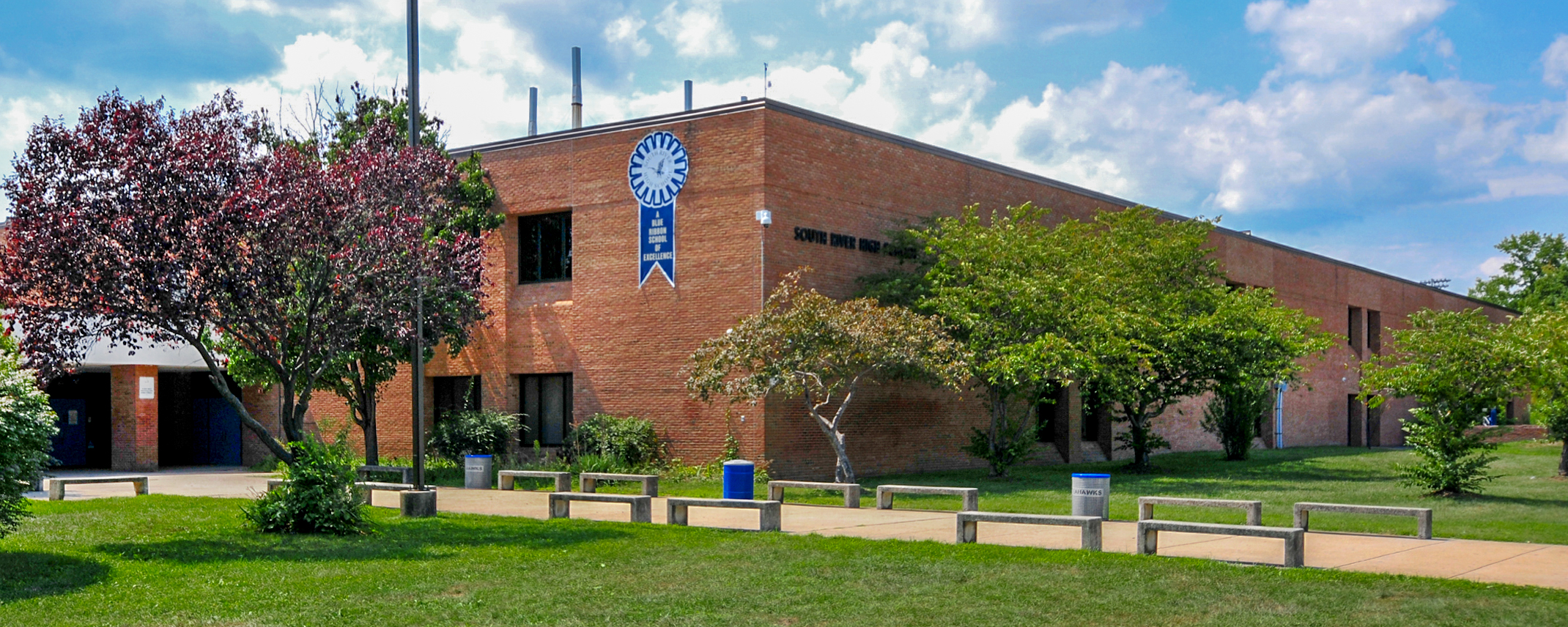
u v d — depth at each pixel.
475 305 17.89
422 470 18.09
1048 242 27.59
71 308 14.84
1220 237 42.75
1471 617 9.88
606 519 17.91
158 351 30.84
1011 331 25.73
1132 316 26.17
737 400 23.05
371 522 16.42
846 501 19.73
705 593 11.12
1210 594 10.95
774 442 25.94
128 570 12.25
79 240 14.25
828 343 22.56
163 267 14.31
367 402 28.55
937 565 12.63
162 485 25.31
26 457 12.52
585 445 27.45
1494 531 15.75
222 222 14.43
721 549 13.95
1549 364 20.55
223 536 15.06
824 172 27.50
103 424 33.75
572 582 11.74
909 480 27.09
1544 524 16.53
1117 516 18.55
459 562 12.98
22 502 12.88
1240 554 13.82
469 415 28.95
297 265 15.64
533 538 15.09
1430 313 23.95
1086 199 37.66
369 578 11.86
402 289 16.52
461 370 30.34
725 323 26.16
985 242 26.52
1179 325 27.92
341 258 15.45
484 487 24.30
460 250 17.02
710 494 22.66
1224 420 35.97
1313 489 23.73
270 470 30.83
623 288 27.81
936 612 10.27
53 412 12.91
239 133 16.02
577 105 37.09
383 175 16.39
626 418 27.42
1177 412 40.00
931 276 27.22
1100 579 11.73
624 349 27.72
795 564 12.80
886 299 27.39
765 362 22.72
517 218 29.91
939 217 28.81
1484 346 20.59
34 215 14.40
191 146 14.67
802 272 26.55
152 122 14.98
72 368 15.77
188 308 14.75
